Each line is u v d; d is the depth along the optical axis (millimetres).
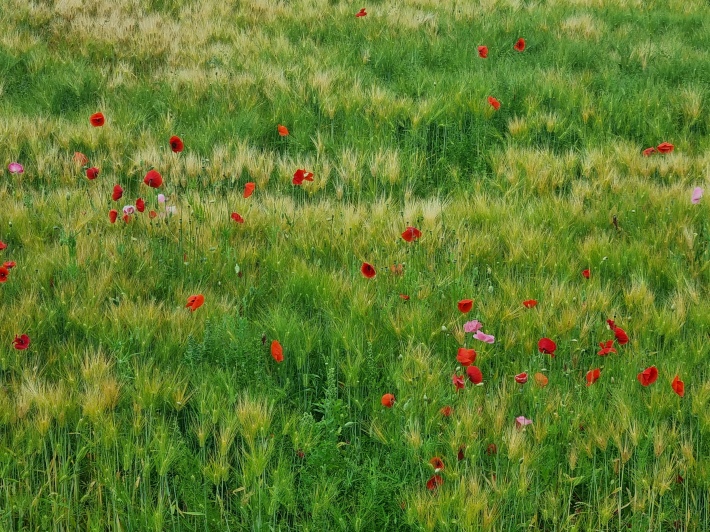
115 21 8586
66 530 2812
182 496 2963
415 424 3094
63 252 4246
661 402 3188
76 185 5414
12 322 3572
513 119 6797
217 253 4441
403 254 4406
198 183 5586
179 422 3363
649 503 2904
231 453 3275
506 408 3275
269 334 3715
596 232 4730
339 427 3281
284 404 3496
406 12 9109
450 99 6664
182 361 3432
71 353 3463
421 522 2721
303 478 2998
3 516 2682
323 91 6895
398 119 6617
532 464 2945
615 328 3453
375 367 3467
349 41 8570
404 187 5742
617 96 6855
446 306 3988
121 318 3689
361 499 2900
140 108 6793
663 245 4672
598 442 3018
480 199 5188
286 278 4242
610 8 10156
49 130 6016
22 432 2943
